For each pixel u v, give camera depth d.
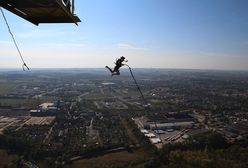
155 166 88.00
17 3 12.37
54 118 178.62
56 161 97.38
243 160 89.38
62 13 13.83
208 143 105.31
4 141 114.25
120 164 95.50
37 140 122.69
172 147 101.81
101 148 109.69
